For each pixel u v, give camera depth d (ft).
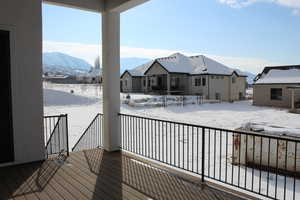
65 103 62.59
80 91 91.09
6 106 12.39
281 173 14.78
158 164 12.88
